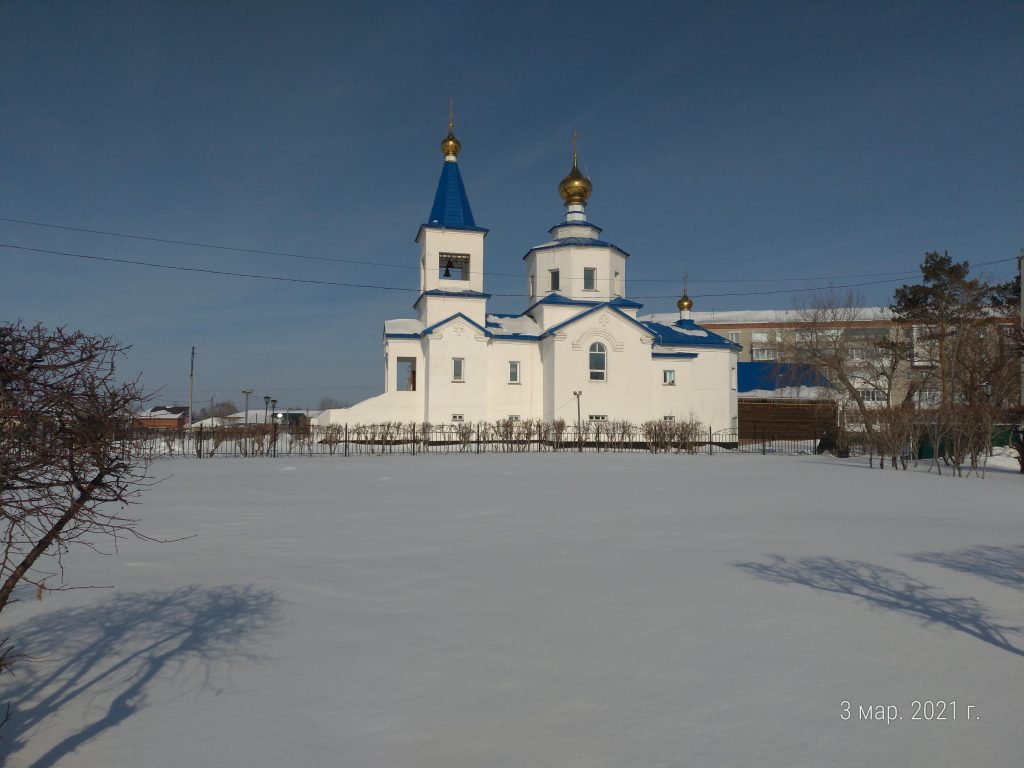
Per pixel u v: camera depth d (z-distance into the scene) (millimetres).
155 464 26281
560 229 45406
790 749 3881
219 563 8656
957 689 4688
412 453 34094
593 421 40500
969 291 43219
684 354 43844
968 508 13992
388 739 4066
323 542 10008
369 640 5777
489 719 4305
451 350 39906
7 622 6340
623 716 4316
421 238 42875
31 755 3896
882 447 27172
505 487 17688
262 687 4836
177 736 4125
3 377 3674
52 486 4004
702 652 5402
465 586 7441
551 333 40406
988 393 31969
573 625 6086
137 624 6262
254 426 36375
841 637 5727
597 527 11250
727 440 43562
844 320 44500
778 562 8531
